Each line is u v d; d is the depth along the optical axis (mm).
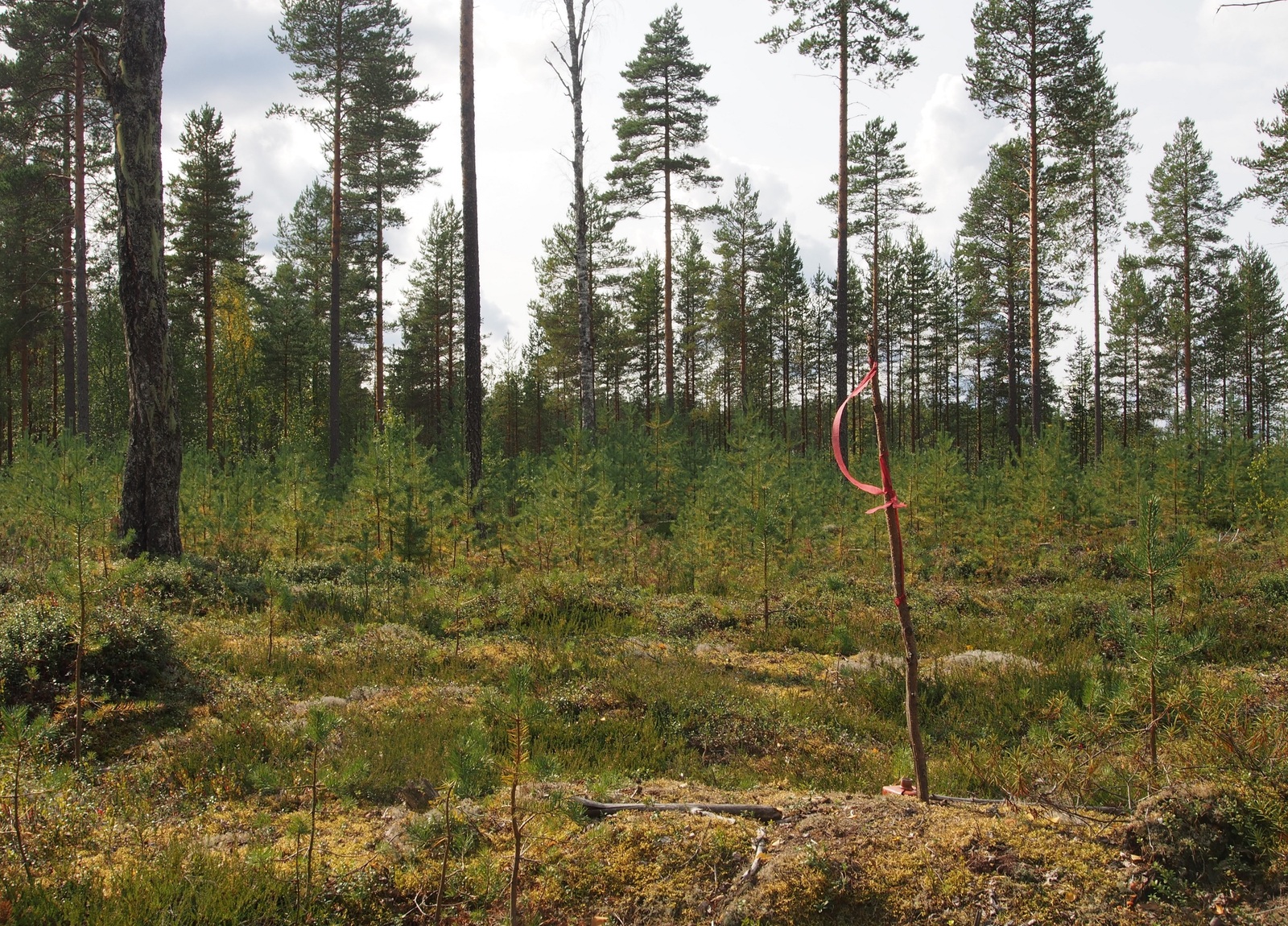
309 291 53625
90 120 27312
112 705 6617
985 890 3604
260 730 6152
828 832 4102
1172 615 9539
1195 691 4762
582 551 13180
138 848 4395
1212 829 3621
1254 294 45531
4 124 25344
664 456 19547
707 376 52844
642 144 28875
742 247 43219
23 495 13883
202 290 33312
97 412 43750
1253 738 3969
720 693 7395
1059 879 3602
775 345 51938
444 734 6164
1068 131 24500
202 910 3672
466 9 16375
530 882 4094
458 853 4262
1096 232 33938
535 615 10156
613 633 9742
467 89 16391
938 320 50438
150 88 11953
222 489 16328
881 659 8406
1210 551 13047
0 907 3539
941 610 11070
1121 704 4680
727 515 13383
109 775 5453
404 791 5195
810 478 17500
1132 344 47812
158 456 11930
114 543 11047
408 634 9320
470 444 16266
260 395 47500
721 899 3893
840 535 15266
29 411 42281
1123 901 3477
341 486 19328
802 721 6941
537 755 5871
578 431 15180
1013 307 36656
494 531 16188
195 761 5648
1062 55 23719
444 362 49344
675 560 13797
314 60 26125
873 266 33500
